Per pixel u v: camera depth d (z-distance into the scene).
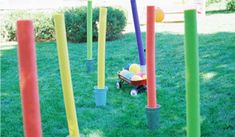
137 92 5.56
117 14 10.68
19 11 11.72
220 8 16.47
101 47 4.74
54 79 6.68
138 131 4.13
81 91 5.80
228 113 4.49
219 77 6.00
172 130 4.12
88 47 6.95
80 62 7.97
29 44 2.05
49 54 9.05
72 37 10.81
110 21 10.52
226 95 5.14
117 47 9.46
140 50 5.81
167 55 8.04
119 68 7.25
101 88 5.04
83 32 10.70
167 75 6.45
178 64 7.17
